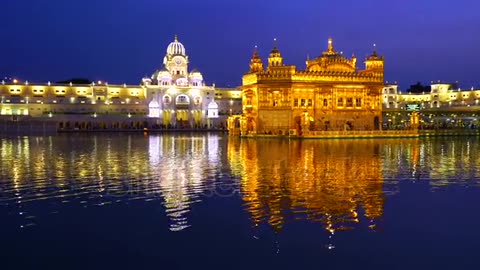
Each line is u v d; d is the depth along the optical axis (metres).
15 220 14.03
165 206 15.82
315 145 47.25
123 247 11.45
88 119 103.88
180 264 10.27
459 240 11.88
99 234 12.55
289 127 63.22
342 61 68.00
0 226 13.35
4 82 107.00
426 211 14.98
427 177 22.41
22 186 19.88
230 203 16.17
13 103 104.12
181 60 120.62
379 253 10.91
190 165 27.88
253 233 12.52
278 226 13.20
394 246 11.41
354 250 11.13
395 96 121.69
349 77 65.81
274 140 57.56
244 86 66.25
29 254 10.95
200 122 116.94
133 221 13.86
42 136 73.00
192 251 11.11
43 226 13.35
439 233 12.48
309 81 63.88
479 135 70.44
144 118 109.88
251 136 62.62
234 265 10.19
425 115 80.69
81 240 12.03
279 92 62.94
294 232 12.58
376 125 67.44
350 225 13.27
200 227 13.15
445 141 56.22
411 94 123.56
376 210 15.10
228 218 14.09
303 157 32.81
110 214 14.76
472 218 14.07
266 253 10.96
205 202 16.39
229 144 49.91
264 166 27.02
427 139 61.22
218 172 24.36
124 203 16.34
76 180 21.59
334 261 10.41
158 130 103.81
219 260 10.50
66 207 15.76
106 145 48.56
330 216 14.26
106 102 113.06
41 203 16.39
